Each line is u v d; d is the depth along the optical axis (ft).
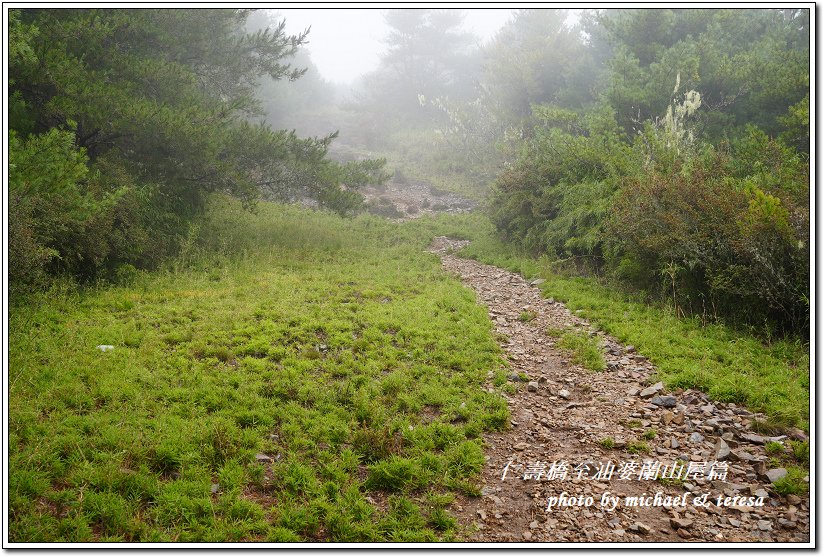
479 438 19.19
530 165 51.98
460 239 60.23
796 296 25.90
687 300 30.37
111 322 27.73
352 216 58.29
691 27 62.80
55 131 27.91
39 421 17.87
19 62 31.68
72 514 14.10
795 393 20.83
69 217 30.42
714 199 29.94
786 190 30.27
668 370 23.94
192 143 41.57
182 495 15.05
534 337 29.55
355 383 22.85
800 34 58.29
